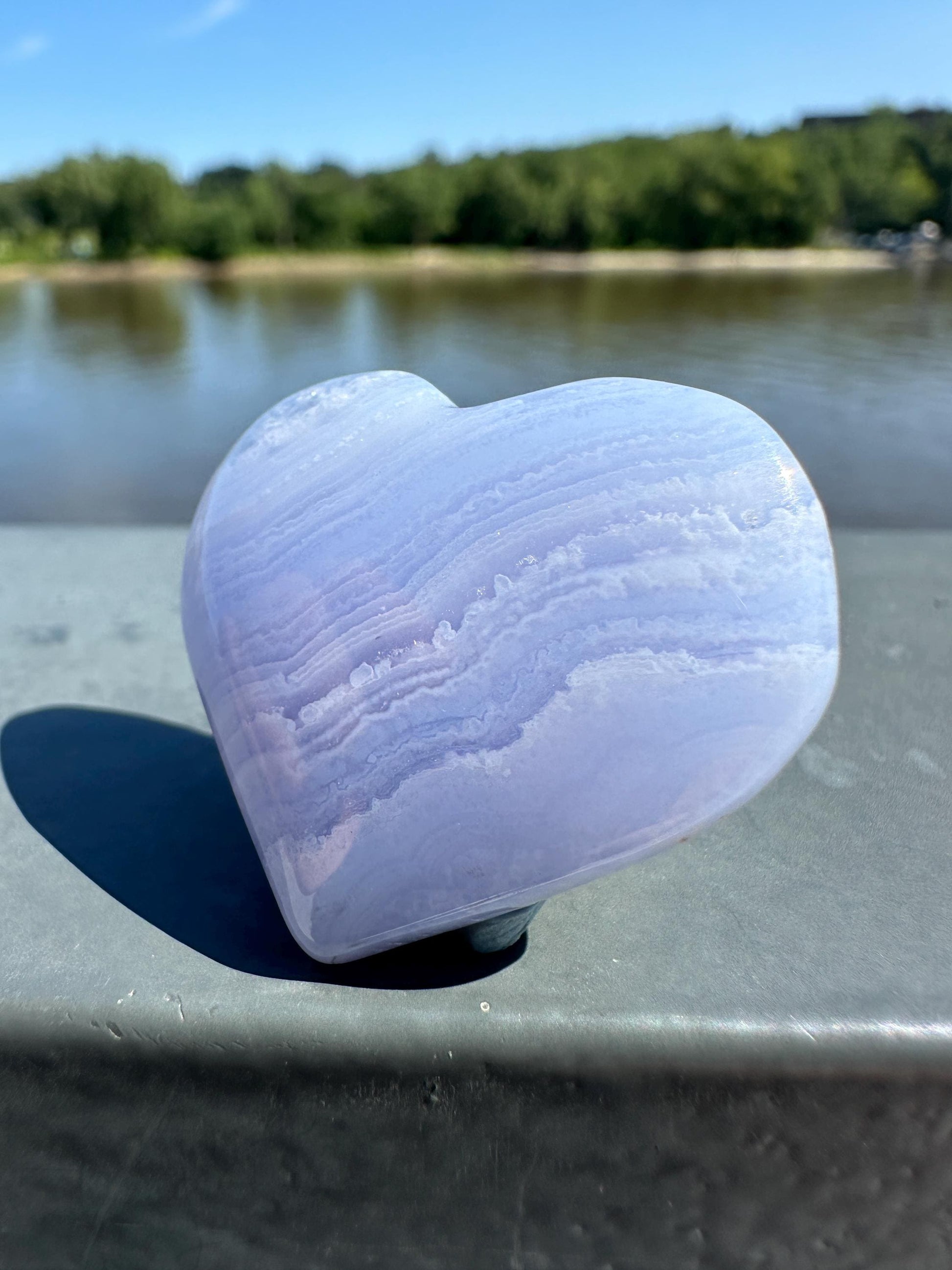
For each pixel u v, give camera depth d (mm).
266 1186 76
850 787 105
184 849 94
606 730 68
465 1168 75
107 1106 75
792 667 67
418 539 75
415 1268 76
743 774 67
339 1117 74
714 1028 73
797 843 95
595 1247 76
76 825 98
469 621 71
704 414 73
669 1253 76
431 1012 74
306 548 79
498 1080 73
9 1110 75
